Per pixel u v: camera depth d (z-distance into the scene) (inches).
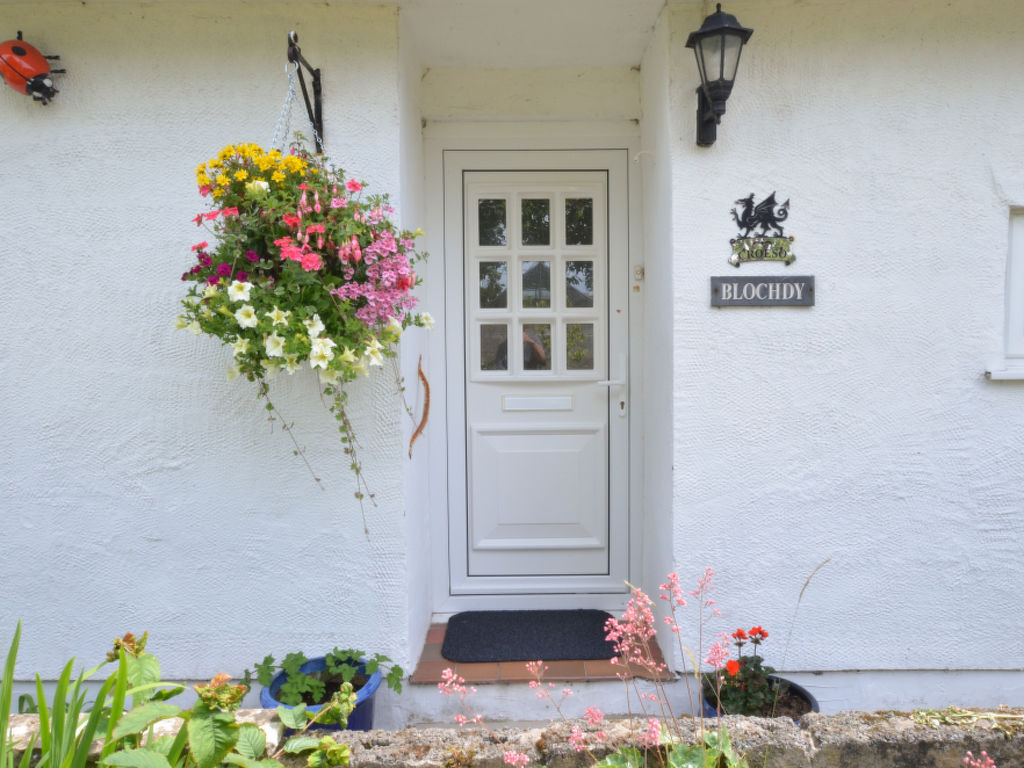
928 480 111.9
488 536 139.7
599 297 137.3
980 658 113.6
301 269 88.7
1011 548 112.3
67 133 107.6
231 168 92.7
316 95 107.0
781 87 108.7
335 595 111.7
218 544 111.3
